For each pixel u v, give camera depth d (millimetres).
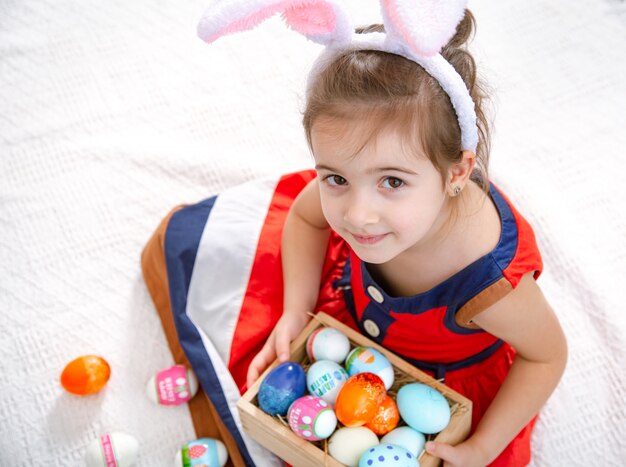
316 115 735
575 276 1222
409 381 976
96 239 1323
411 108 704
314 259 1144
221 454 1050
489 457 960
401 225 759
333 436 896
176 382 1104
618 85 1459
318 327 1041
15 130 1463
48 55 1577
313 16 695
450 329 958
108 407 1138
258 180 1293
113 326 1224
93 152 1429
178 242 1210
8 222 1338
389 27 680
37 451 1103
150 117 1494
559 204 1307
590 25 1536
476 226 857
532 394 967
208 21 640
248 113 1495
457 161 766
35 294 1258
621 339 1150
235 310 1150
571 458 1072
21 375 1170
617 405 1104
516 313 884
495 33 1540
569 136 1397
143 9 1651
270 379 939
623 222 1285
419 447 897
